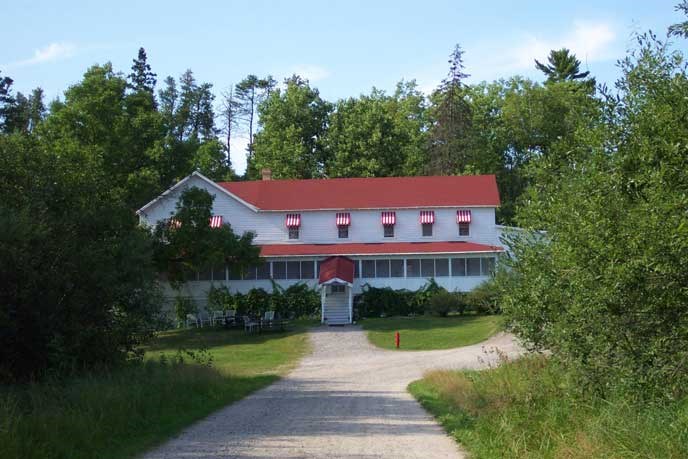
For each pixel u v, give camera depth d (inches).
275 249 2005.4
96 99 1897.1
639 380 358.6
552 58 3233.3
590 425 351.9
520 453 353.7
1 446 325.4
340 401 657.0
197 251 1674.5
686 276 299.6
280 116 2815.0
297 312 1923.0
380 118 2716.5
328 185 2178.9
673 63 339.0
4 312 571.8
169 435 447.2
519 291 543.8
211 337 1667.1
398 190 2132.1
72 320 628.4
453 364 1084.5
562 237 396.8
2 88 2295.8
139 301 724.7
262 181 2218.3
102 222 717.9
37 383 541.3
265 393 739.4
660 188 292.7
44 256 626.2
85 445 380.8
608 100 363.3
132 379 581.6
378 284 1945.1
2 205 617.6
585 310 388.8
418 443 419.8
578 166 438.3
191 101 3683.6
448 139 2778.1
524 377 552.4
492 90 2974.9
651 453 296.4
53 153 757.3
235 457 376.8
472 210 2063.2
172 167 2226.9
